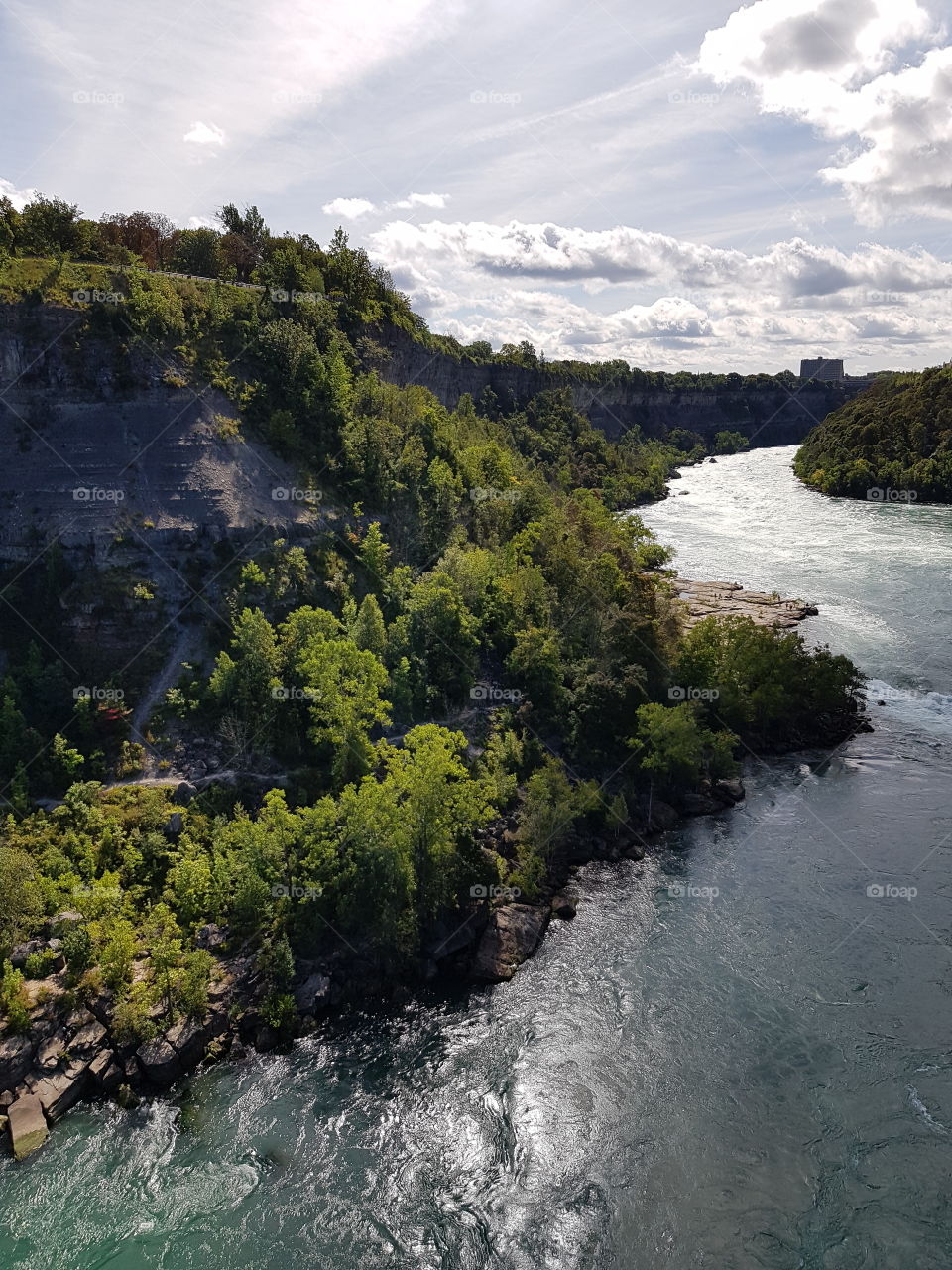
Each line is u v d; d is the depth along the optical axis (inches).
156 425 3053.6
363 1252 1481.3
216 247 4158.5
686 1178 1611.7
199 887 2103.8
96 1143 1673.2
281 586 2923.2
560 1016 2010.3
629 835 2701.8
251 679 2610.7
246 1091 1798.7
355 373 4175.7
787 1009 2011.6
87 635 2691.9
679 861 2608.3
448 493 3750.0
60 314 3036.4
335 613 3019.2
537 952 2225.6
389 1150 1673.2
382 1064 1876.2
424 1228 1523.1
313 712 2527.1
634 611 3383.4
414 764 2247.8
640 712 2871.6
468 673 2997.0
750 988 2080.5
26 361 2982.3
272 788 2470.5
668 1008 2026.3
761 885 2481.5
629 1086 1813.5
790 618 4667.8
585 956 2206.0
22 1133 1660.9
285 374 3452.3
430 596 3031.5
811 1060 1867.6
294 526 3080.7
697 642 3334.2
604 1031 1962.4
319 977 2034.9
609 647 3260.3
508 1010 2031.3
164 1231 1505.9
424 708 2861.7
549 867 2513.5
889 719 3545.8
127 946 1916.8
